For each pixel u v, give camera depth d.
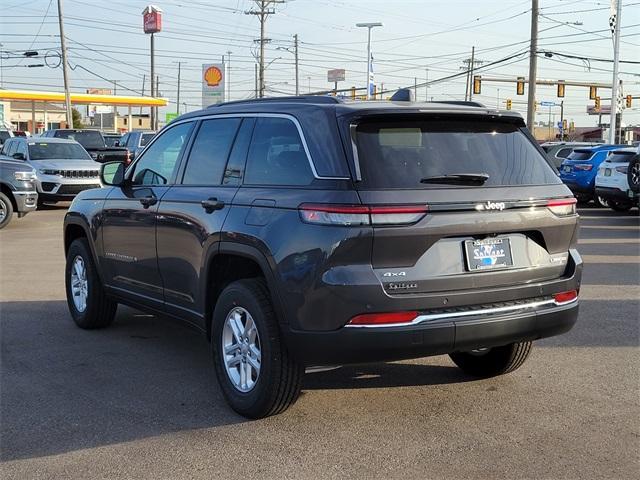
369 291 4.07
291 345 4.34
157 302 5.95
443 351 4.31
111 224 6.46
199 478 3.92
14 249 12.70
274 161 4.74
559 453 4.22
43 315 7.74
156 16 60.16
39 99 48.78
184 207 5.38
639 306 8.17
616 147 21.81
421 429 4.59
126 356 6.23
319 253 4.14
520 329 4.51
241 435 4.50
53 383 5.51
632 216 19.25
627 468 4.02
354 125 4.33
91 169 20.02
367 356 4.15
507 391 5.32
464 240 4.34
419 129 4.52
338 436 4.48
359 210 4.06
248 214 4.69
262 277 4.79
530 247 4.63
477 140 4.68
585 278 10.01
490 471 3.98
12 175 15.73
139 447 4.33
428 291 4.21
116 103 54.12
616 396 5.20
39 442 4.41
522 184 4.64
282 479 3.90
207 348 6.50
